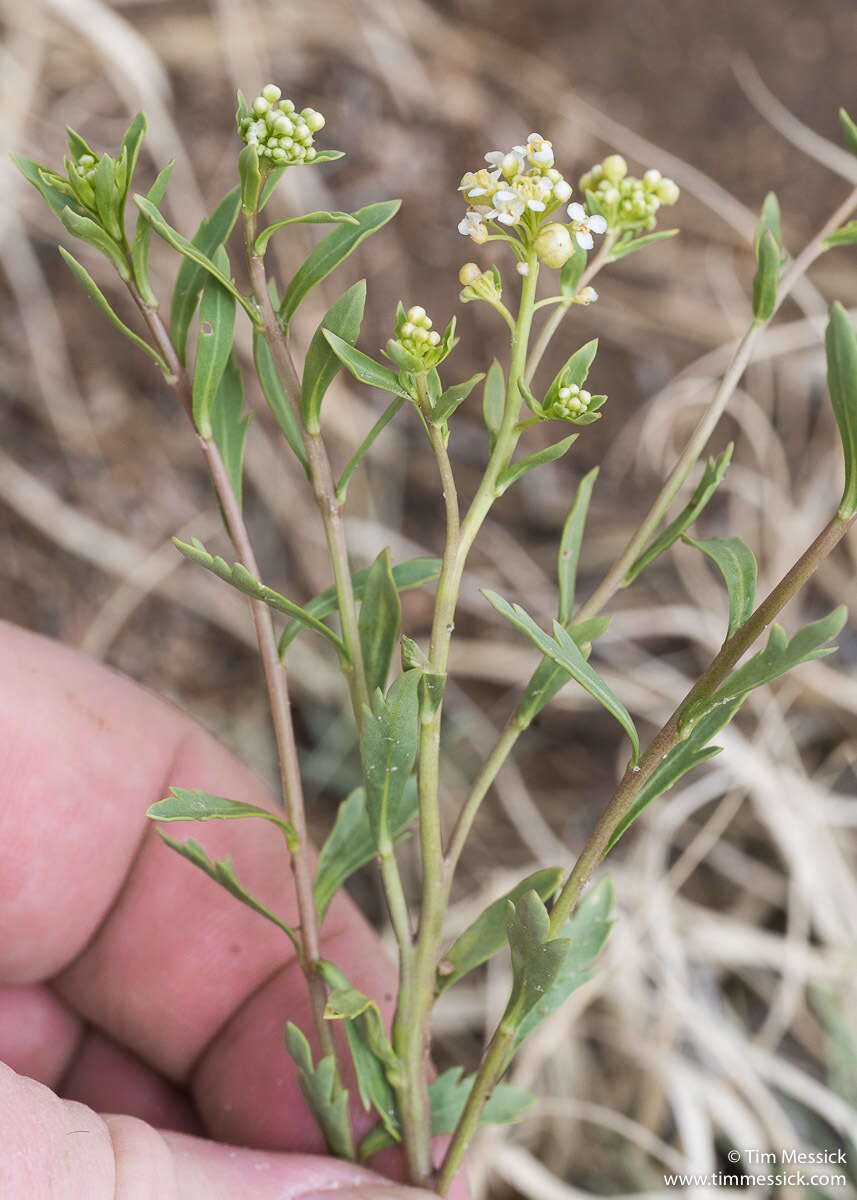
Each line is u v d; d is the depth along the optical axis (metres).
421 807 0.15
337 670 0.34
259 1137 0.20
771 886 0.31
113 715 0.20
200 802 0.15
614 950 0.27
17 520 0.35
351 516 0.35
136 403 0.37
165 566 0.35
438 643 0.14
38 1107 0.16
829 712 0.33
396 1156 0.19
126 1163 0.16
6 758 0.19
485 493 0.14
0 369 0.36
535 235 0.13
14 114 0.36
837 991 0.28
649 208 0.15
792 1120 0.27
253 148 0.13
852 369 0.13
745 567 0.14
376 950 0.21
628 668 0.33
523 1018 0.15
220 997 0.21
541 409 0.14
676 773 0.14
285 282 0.37
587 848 0.15
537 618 0.34
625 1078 0.28
